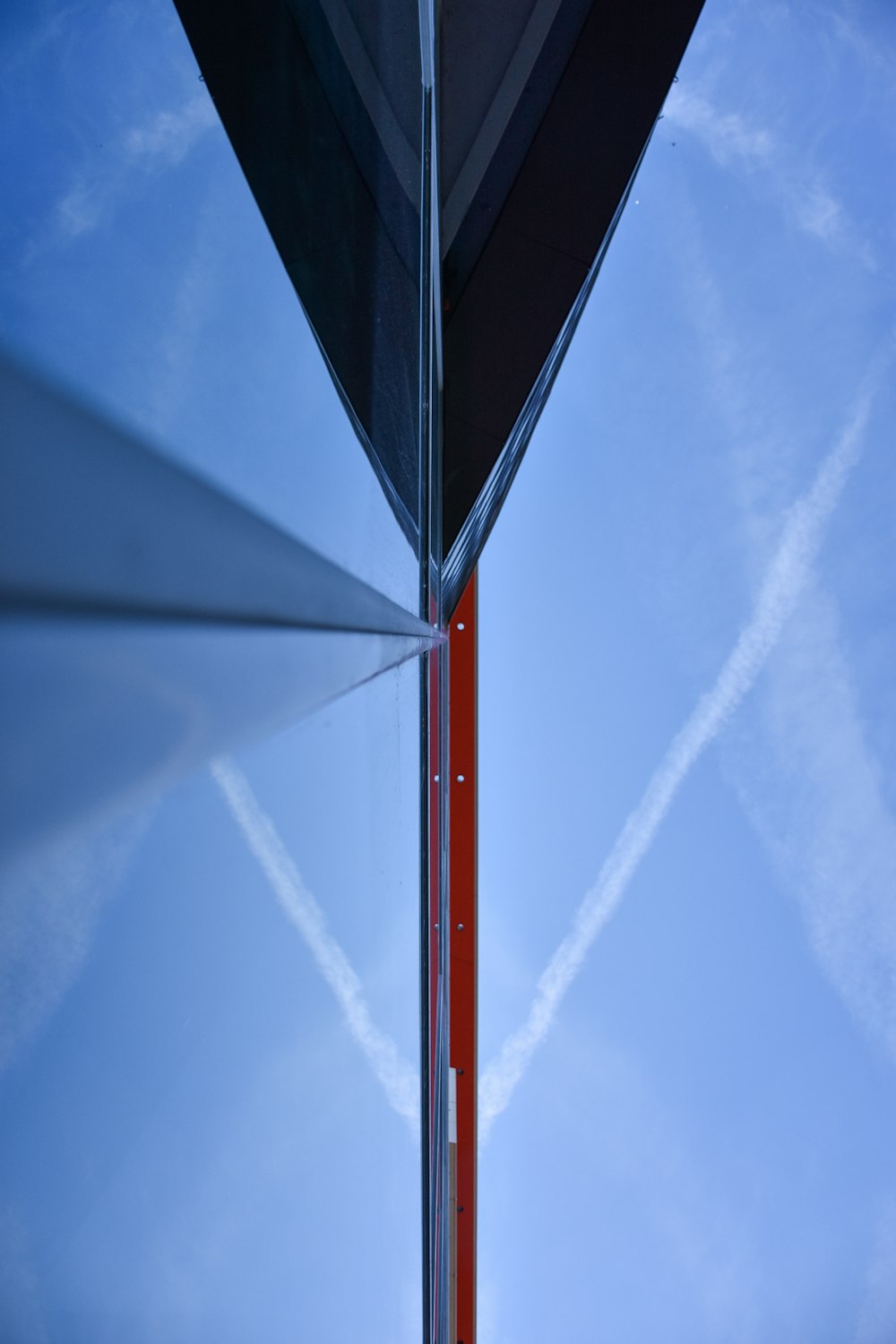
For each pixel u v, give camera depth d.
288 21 4.48
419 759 5.54
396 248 5.79
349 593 2.11
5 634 0.33
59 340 1.47
